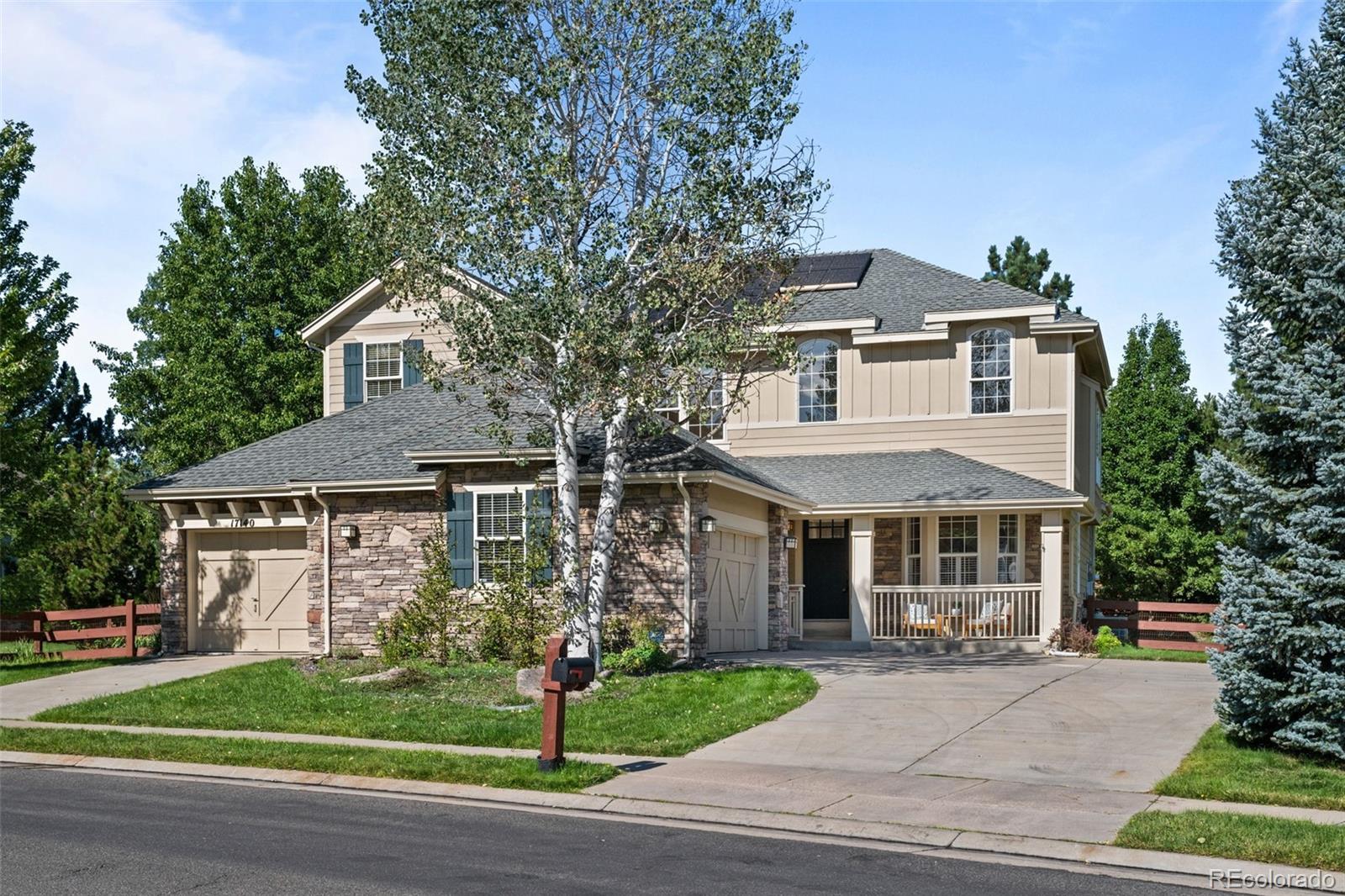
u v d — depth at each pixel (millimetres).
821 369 27688
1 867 8922
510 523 21297
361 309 28453
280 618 23391
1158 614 34438
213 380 37156
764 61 18312
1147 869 8969
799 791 11391
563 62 18172
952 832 9922
